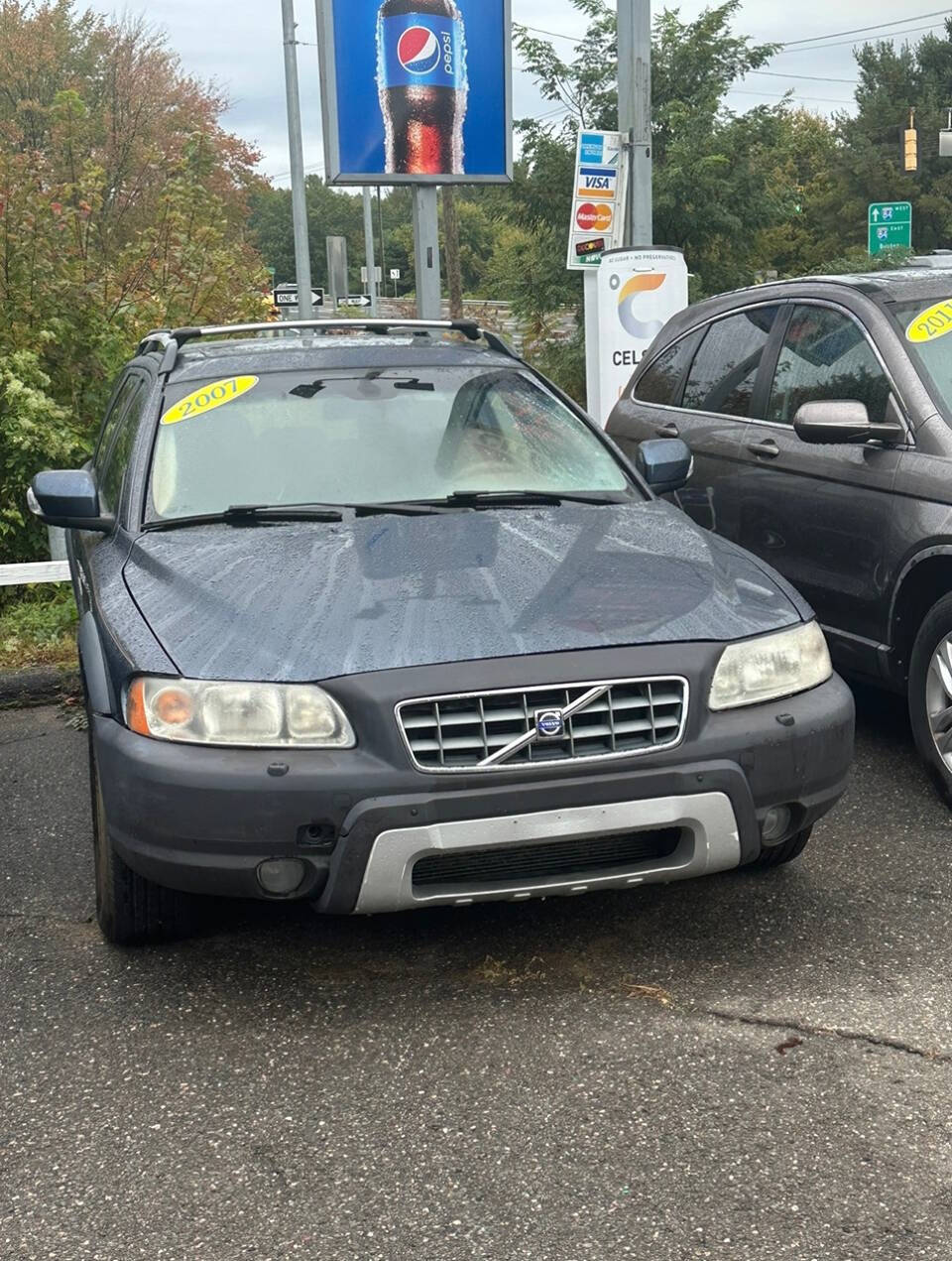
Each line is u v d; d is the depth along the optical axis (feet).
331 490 15.16
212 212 37.91
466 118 41.39
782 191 65.00
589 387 37.09
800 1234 8.97
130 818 11.78
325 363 17.16
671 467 16.58
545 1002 12.21
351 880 11.39
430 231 42.01
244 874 11.52
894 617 17.15
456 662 11.53
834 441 17.24
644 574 13.12
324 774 11.27
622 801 11.55
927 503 16.52
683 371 22.50
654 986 12.42
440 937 13.56
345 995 12.50
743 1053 11.24
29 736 21.33
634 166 36.50
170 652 12.03
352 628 11.96
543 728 11.42
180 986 12.81
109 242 36.76
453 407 16.49
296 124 81.46
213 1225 9.35
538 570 13.03
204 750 11.53
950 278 19.06
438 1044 11.60
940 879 14.56
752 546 19.88
